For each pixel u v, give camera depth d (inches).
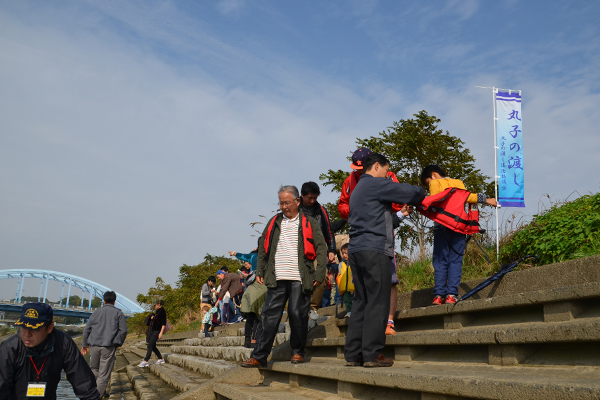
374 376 126.0
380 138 549.6
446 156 509.4
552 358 107.0
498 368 116.6
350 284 210.5
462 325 152.4
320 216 230.4
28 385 117.7
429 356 148.6
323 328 216.7
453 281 174.4
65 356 122.6
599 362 95.3
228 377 205.9
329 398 146.6
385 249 152.7
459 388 97.0
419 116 527.2
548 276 149.1
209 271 1202.6
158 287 1244.5
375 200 157.1
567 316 115.6
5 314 4490.7
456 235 177.6
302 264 193.0
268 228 202.2
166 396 261.1
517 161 281.6
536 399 80.2
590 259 136.1
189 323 1004.6
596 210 193.2
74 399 342.3
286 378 189.8
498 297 137.3
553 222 199.2
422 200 158.9
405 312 182.9
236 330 380.8
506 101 287.6
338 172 550.6
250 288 280.5
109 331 298.8
